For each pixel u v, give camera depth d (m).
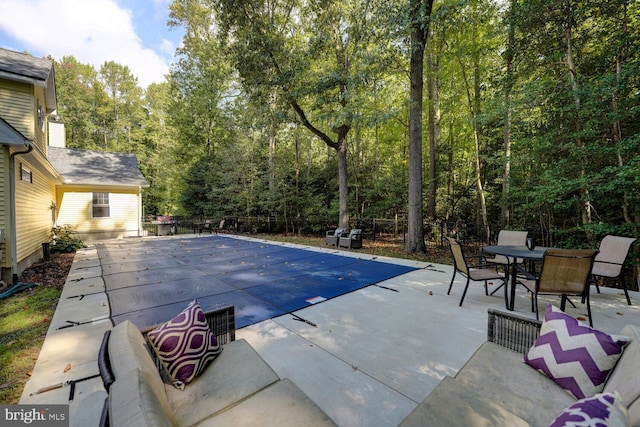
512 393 1.50
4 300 4.27
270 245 10.12
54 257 7.95
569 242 6.03
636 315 3.48
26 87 7.32
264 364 1.82
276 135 15.29
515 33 6.77
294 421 1.33
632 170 4.31
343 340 2.89
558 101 5.83
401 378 2.25
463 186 13.45
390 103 12.02
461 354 2.60
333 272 5.84
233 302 4.05
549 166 6.50
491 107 7.55
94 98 25.95
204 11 16.94
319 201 13.86
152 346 1.67
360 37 8.47
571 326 1.66
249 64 9.13
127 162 13.79
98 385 2.21
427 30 7.37
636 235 4.75
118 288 4.78
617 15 5.30
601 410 0.93
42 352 2.72
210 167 18.36
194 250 8.91
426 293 4.43
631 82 4.87
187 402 1.47
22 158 6.23
